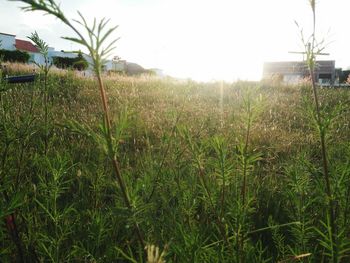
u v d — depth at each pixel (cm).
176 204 227
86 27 82
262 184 295
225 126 438
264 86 1471
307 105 135
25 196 204
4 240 181
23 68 1559
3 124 192
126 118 102
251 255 150
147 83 1268
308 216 188
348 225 142
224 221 153
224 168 137
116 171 102
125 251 198
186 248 135
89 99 906
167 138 225
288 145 482
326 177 132
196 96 1028
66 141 427
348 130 414
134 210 106
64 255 188
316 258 170
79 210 250
